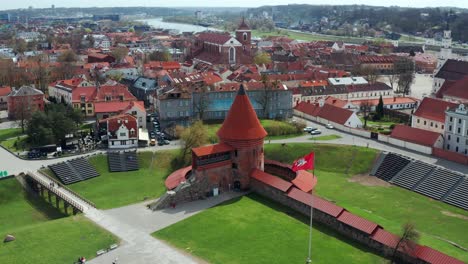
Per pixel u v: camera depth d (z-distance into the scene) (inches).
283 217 4655.5
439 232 4667.8
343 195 5615.2
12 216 5078.7
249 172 5359.3
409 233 3882.9
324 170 6491.1
